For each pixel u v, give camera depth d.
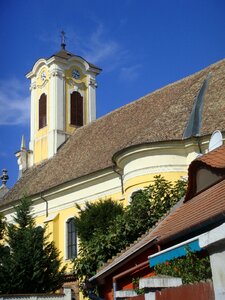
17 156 46.69
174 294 6.87
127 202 27.38
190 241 9.73
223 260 5.08
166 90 36.12
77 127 45.56
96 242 21.42
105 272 16.14
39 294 20.41
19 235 23.02
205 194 13.54
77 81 47.03
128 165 27.88
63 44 48.25
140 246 14.76
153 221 20.56
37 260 22.27
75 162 37.38
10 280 21.50
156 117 32.69
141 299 8.35
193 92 30.70
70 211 34.06
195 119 27.16
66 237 33.88
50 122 44.62
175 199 20.58
